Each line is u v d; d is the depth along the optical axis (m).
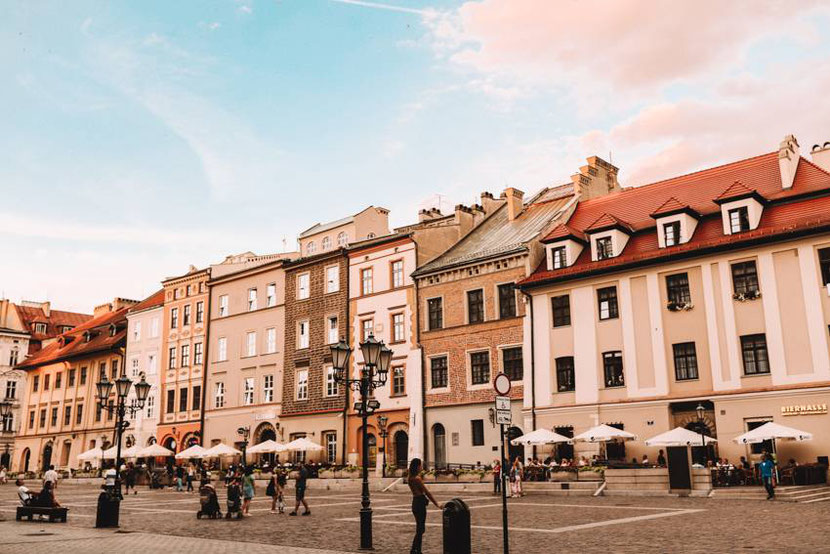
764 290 32.72
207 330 59.59
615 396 36.19
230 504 24.55
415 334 45.03
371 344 19.27
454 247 47.91
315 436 49.38
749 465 31.09
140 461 61.59
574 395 37.53
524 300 40.44
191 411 59.34
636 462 33.47
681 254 34.94
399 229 55.25
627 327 36.41
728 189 34.75
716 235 35.03
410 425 43.53
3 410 49.84
